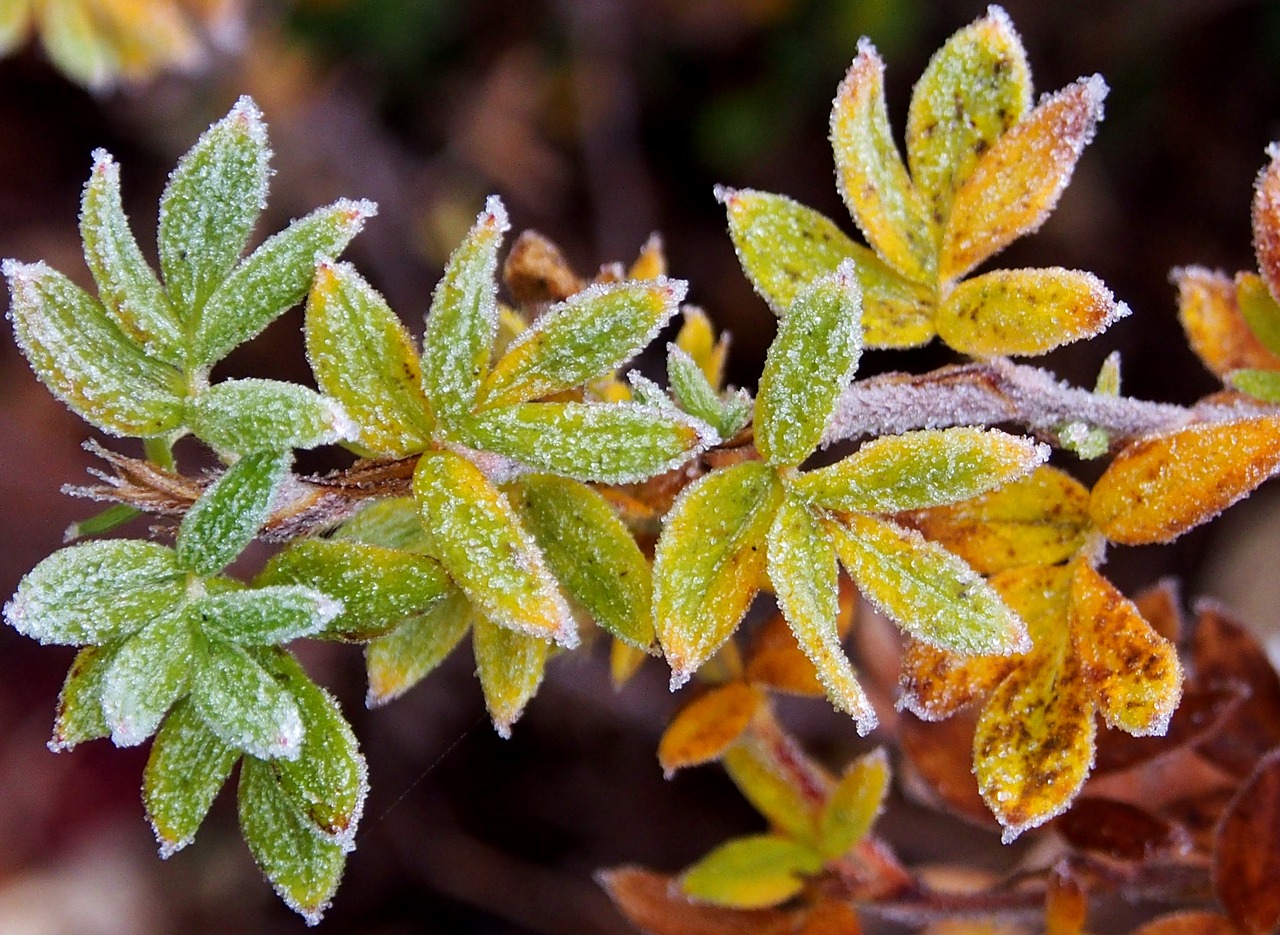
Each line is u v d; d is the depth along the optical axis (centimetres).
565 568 25
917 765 30
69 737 24
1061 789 25
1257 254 27
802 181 70
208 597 24
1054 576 26
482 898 67
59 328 24
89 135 69
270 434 24
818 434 24
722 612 25
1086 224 69
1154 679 25
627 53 68
